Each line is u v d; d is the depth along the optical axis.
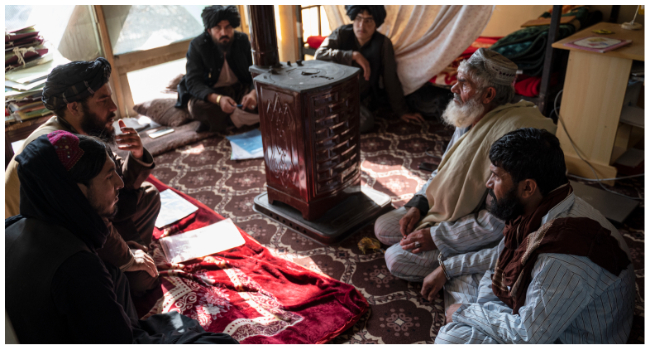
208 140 4.28
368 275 2.57
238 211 3.21
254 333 2.13
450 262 2.24
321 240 2.84
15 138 3.39
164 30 4.81
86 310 1.37
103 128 2.27
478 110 2.34
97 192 1.49
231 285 2.45
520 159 1.63
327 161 2.76
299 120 2.54
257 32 2.76
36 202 1.44
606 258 1.54
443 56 4.12
